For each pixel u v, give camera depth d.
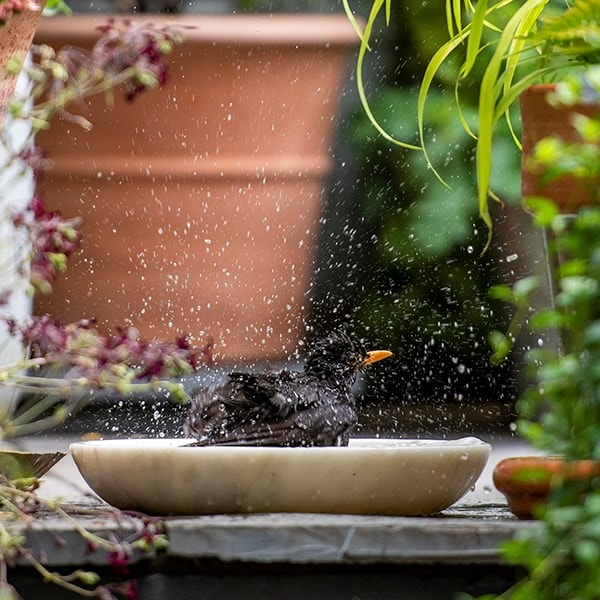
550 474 3.42
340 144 9.81
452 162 9.82
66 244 4.13
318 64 8.26
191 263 8.41
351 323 9.77
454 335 10.05
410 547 3.71
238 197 8.39
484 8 4.34
